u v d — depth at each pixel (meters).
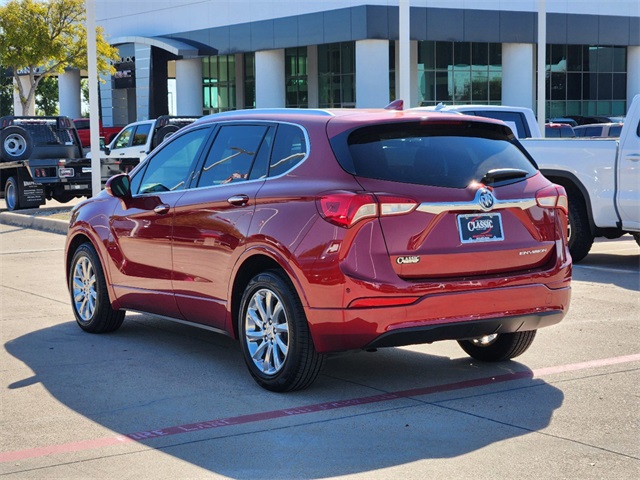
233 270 6.47
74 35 42.75
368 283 5.64
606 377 6.55
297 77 49.72
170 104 62.03
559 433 5.29
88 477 4.68
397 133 6.06
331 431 5.38
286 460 4.90
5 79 79.44
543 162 12.55
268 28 45.81
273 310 6.22
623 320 8.59
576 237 12.38
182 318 7.25
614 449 5.00
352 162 5.88
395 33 41.03
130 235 7.63
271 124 6.57
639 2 48.22
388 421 5.56
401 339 5.77
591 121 37.81
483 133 6.36
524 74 45.69
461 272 5.92
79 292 8.45
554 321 6.39
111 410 5.88
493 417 5.61
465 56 47.31
